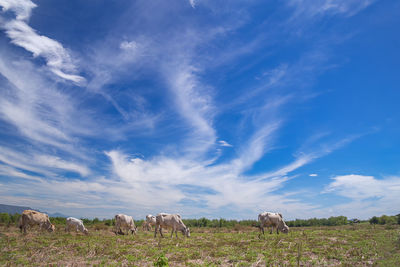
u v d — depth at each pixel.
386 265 10.97
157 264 9.86
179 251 14.45
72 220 24.31
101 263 11.73
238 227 35.50
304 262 11.74
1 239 17.94
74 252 14.17
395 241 16.28
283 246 15.61
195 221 43.16
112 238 20.52
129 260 12.42
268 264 11.12
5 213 31.25
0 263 11.79
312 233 22.58
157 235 24.64
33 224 22.69
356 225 36.41
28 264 11.68
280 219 24.88
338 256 12.60
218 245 16.48
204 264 11.47
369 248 14.51
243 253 13.67
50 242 17.44
